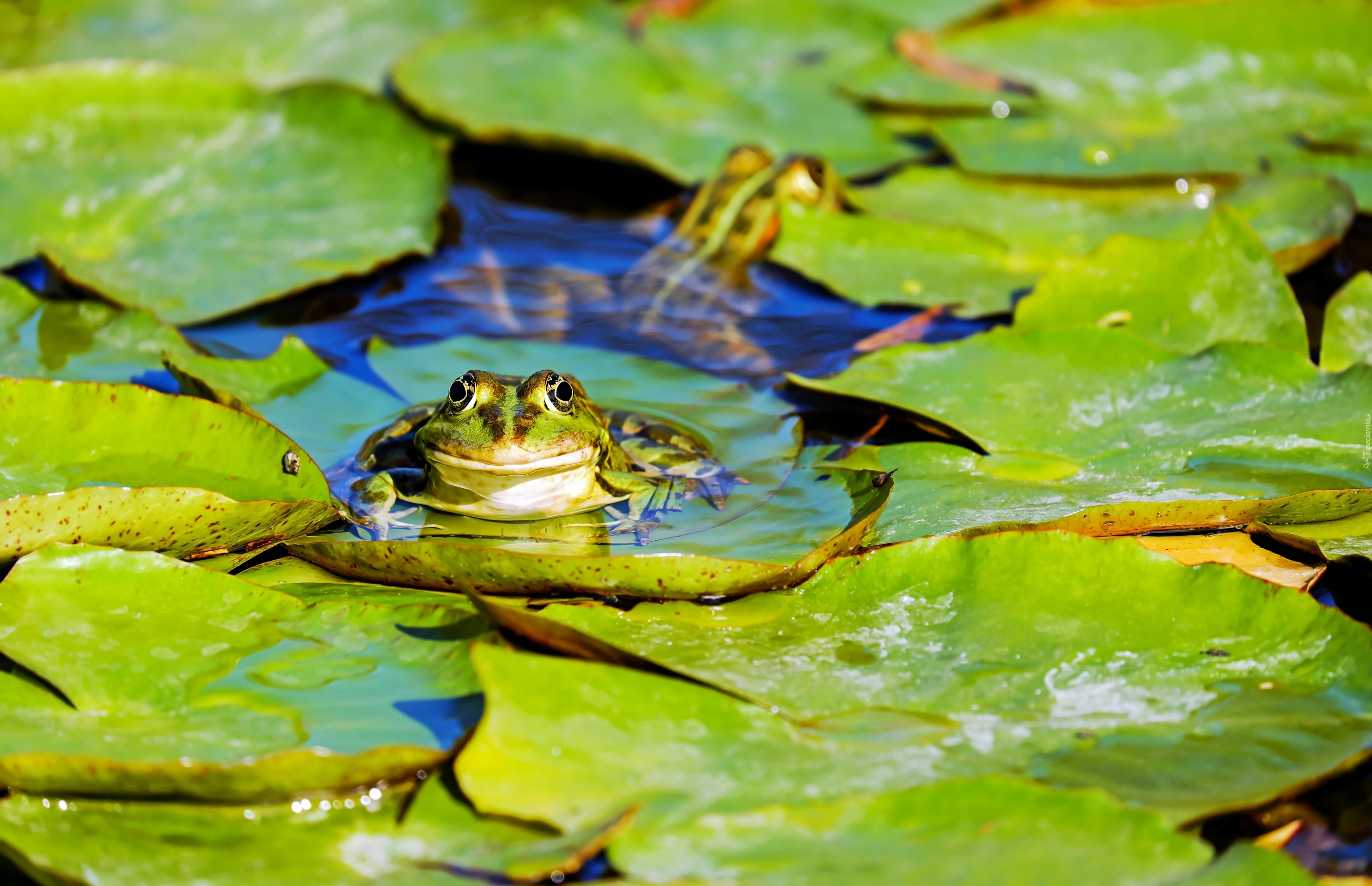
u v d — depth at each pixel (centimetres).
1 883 346
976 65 1023
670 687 384
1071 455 534
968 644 418
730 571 432
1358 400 540
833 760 363
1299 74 980
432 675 395
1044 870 320
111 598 417
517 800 343
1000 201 847
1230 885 314
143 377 587
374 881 328
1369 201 795
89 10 1053
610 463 562
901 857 327
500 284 775
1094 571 434
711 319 738
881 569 447
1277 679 396
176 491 439
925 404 567
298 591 452
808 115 994
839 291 728
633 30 1103
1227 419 545
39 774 344
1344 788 379
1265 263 634
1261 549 478
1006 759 366
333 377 629
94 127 809
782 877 321
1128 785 353
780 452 569
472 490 542
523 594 453
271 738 364
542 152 975
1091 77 994
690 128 941
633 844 329
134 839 341
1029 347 600
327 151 830
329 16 1095
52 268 693
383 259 719
